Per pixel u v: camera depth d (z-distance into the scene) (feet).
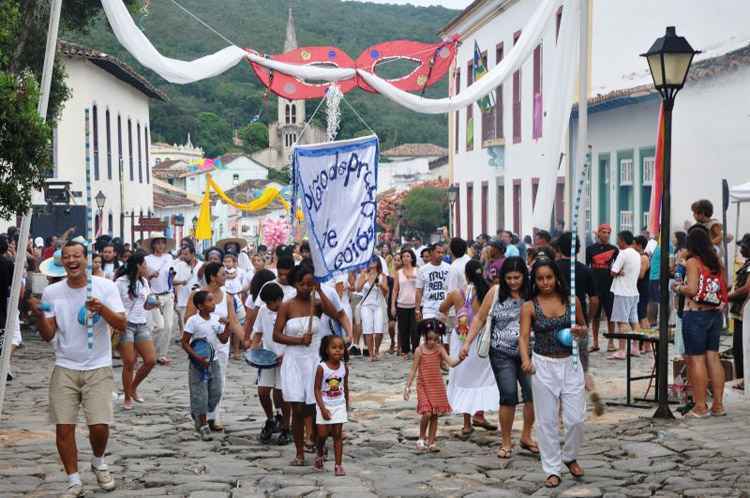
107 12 36.32
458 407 36.27
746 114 69.51
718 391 37.96
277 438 36.63
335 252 35.45
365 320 60.70
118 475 31.42
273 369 36.01
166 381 51.60
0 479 30.60
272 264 77.71
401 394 47.24
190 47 293.64
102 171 143.33
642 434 35.50
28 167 32.12
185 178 336.08
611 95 80.38
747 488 28.12
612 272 57.06
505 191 119.85
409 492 28.99
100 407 28.68
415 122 347.77
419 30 346.33
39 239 81.76
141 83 161.79
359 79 43.50
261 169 356.79
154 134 354.33
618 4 84.99
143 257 44.32
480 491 28.96
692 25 75.25
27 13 71.46
